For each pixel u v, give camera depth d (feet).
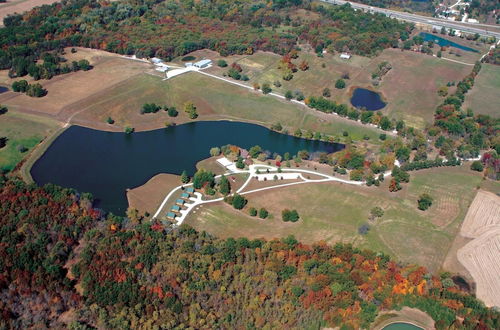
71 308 624.18
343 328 623.36
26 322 593.83
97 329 597.52
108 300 622.54
